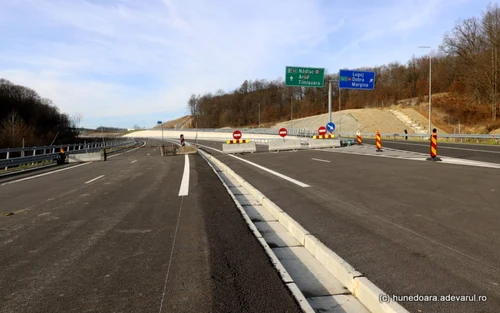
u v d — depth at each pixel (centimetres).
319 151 2789
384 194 927
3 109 6606
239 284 411
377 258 483
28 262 505
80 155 2783
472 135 3378
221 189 1130
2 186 1396
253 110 13925
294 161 2017
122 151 4634
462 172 1280
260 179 1326
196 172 1678
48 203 972
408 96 10125
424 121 6819
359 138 3381
